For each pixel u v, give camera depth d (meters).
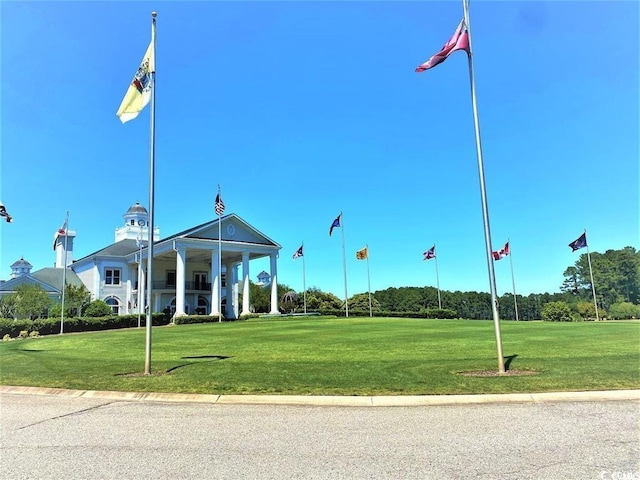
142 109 12.77
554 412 7.35
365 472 4.92
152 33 12.66
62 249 64.62
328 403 8.29
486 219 11.17
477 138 11.51
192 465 5.23
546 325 28.45
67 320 36.81
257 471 5.01
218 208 44.53
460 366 11.66
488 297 106.75
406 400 8.28
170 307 54.69
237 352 16.22
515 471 4.88
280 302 65.56
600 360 12.17
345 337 21.34
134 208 64.19
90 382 10.66
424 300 103.12
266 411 7.84
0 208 20.08
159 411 8.00
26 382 11.04
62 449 5.91
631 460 5.13
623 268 87.94
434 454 5.46
